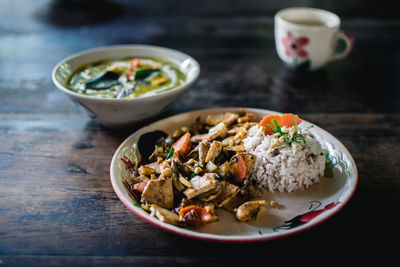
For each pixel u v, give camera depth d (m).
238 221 0.41
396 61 0.70
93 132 0.54
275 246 0.39
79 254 0.39
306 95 0.61
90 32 0.79
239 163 0.44
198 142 0.48
